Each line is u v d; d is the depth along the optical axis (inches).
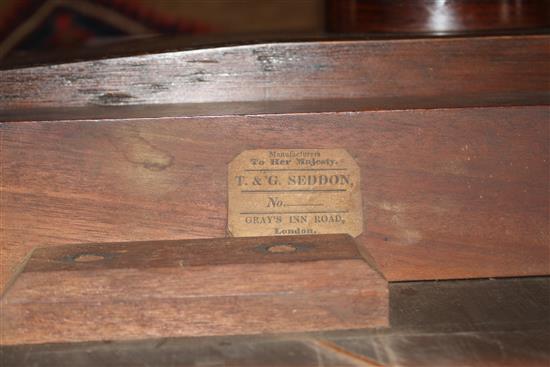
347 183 32.8
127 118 32.3
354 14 40.2
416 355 26.0
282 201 32.5
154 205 32.3
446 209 33.2
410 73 35.9
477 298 31.4
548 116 33.5
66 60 36.0
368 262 28.1
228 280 27.3
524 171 33.5
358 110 32.9
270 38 37.4
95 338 27.1
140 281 27.3
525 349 26.5
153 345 27.1
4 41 78.3
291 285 27.3
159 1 80.8
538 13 38.8
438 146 33.1
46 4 78.8
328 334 27.8
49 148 32.1
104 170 32.2
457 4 38.4
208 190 32.5
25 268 27.8
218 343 27.1
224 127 32.4
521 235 33.5
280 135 32.7
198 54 35.6
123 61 35.5
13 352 26.8
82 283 27.1
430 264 33.3
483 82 36.0
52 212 32.1
